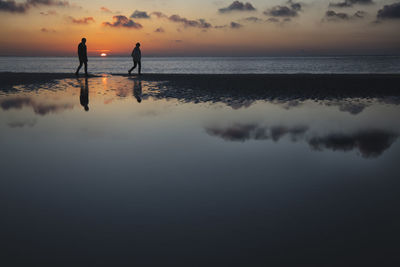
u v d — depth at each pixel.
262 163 3.66
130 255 1.89
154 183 3.05
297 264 1.80
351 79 15.98
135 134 5.07
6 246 1.98
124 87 12.92
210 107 7.89
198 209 2.49
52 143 4.53
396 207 2.51
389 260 1.83
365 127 5.65
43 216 2.38
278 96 10.13
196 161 3.73
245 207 2.53
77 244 2.01
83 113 7.01
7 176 3.25
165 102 8.73
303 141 4.67
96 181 3.11
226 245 1.99
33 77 17.64
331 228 2.19
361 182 3.06
